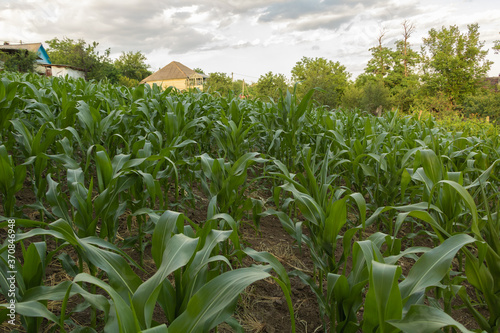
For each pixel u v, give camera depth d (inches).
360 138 178.1
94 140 117.5
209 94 230.7
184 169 139.3
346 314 56.9
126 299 46.7
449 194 73.4
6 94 112.7
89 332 53.4
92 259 47.7
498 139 205.9
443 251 48.8
